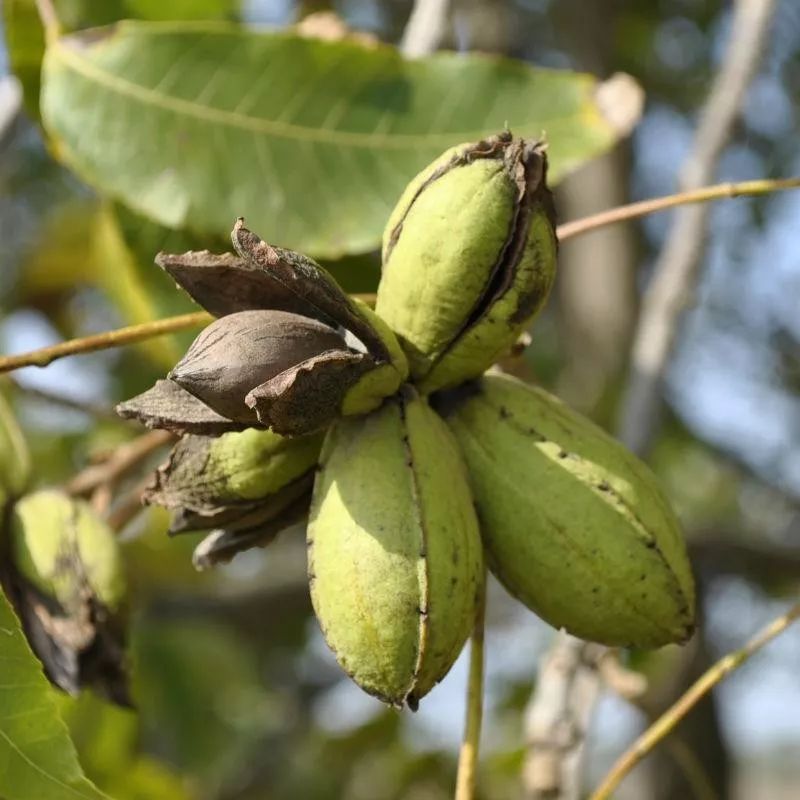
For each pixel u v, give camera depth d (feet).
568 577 1.54
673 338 1.98
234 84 1.86
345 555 1.50
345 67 1.86
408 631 1.49
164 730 3.44
